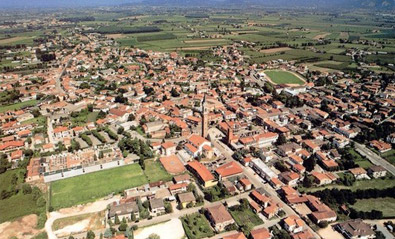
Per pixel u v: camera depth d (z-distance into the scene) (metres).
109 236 136.12
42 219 147.12
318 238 136.75
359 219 144.38
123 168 193.12
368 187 174.12
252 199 163.00
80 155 198.00
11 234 139.50
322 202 159.12
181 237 137.62
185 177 177.75
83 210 154.88
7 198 164.62
